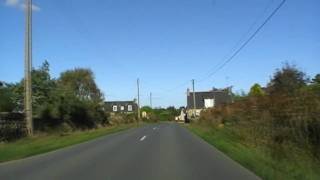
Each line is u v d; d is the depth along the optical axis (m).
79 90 83.44
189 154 21.55
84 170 15.57
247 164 16.73
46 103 48.75
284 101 19.80
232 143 27.58
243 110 30.62
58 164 17.42
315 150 16.12
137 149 24.61
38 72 50.25
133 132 47.22
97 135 40.25
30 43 34.50
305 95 17.58
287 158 17.17
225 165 16.98
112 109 142.88
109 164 17.39
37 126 44.59
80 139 33.81
